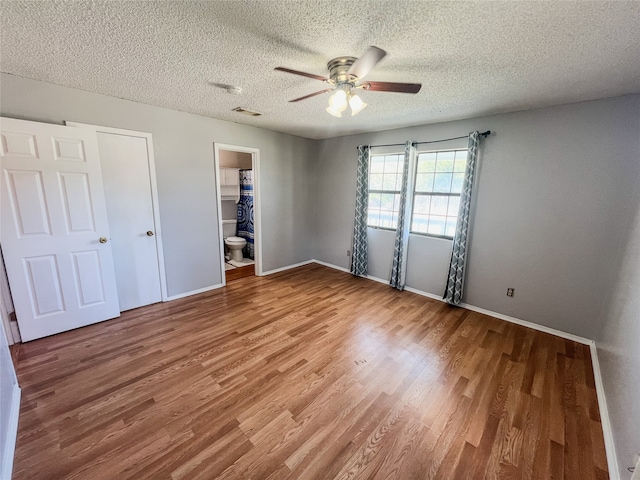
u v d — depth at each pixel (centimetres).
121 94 268
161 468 142
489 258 322
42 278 251
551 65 187
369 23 146
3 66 206
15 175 229
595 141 249
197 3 132
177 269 354
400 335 278
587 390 205
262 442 158
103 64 201
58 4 131
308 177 507
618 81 206
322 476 141
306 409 182
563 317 279
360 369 224
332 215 501
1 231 228
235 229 577
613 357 195
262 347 251
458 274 339
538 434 167
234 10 137
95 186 269
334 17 142
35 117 238
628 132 233
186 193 347
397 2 128
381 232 429
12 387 176
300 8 135
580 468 148
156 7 134
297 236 510
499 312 321
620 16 132
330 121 360
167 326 285
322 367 225
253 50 178
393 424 173
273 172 448
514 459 152
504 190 303
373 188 439
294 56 185
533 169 283
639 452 124
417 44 166
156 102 293
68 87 249
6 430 146
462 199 326
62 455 147
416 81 220
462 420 177
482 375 220
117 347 246
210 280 391
